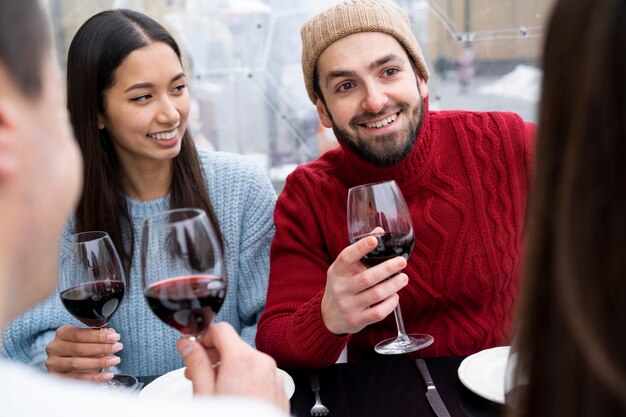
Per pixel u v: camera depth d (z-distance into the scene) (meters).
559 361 0.52
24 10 0.46
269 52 2.61
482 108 2.62
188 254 0.96
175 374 1.30
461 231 1.62
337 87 1.58
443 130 1.68
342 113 1.58
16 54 0.45
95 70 1.67
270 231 1.94
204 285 0.96
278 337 1.44
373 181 1.66
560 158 0.51
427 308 1.62
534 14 2.48
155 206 1.85
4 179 0.45
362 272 1.22
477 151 1.65
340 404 1.16
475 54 2.56
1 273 0.45
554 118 0.52
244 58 2.61
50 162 0.47
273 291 1.62
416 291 1.60
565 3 0.50
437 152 1.65
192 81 2.61
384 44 1.54
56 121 0.49
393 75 1.56
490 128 1.67
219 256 1.00
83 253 1.27
